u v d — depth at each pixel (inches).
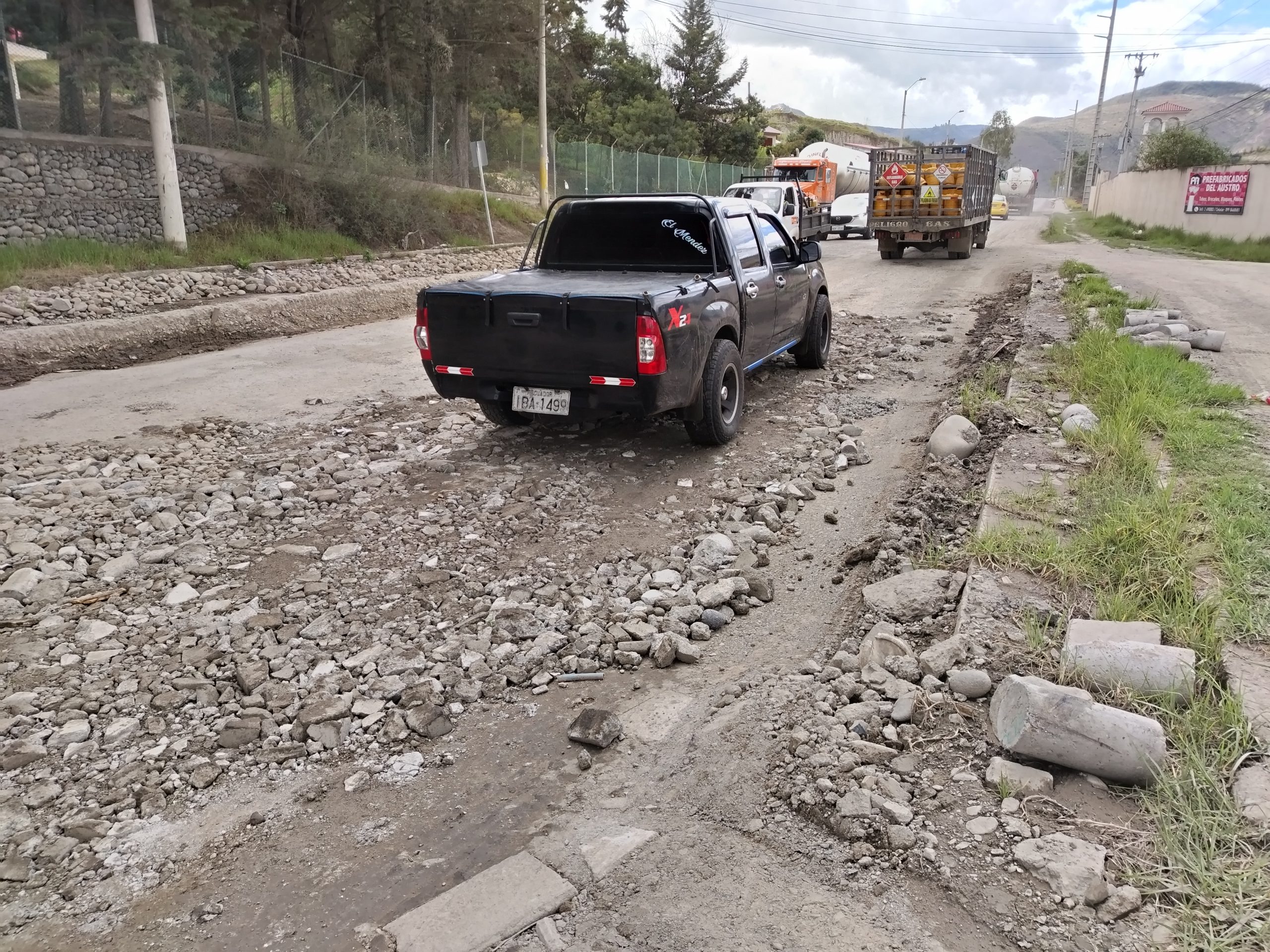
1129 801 113.3
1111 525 177.6
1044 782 115.5
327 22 911.0
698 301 250.4
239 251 665.6
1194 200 1286.9
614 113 1817.2
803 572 197.0
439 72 999.6
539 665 161.0
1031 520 193.2
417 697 148.6
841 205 1244.5
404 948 100.1
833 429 299.9
